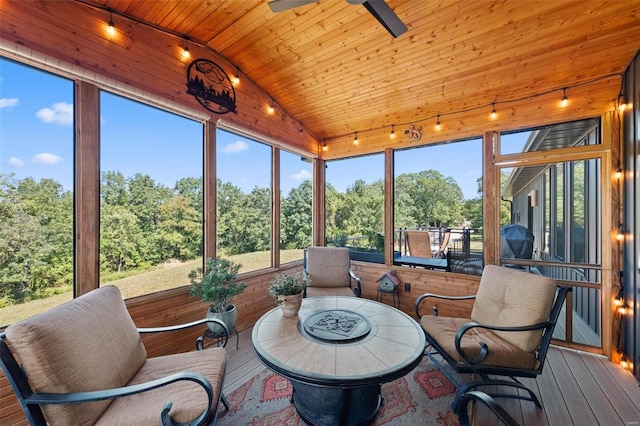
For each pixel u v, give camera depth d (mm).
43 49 1855
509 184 3254
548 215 3127
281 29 2646
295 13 2457
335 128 4355
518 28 2348
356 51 2852
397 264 3990
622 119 2535
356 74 3180
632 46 2277
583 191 2826
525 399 1889
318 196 4703
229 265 2752
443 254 3611
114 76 2215
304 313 2221
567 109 2783
